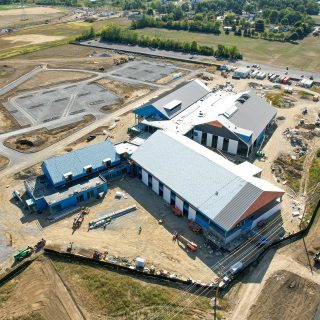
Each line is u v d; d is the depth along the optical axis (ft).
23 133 310.86
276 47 592.60
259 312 158.30
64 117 340.59
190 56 533.14
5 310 160.56
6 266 181.68
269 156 275.39
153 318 155.53
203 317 155.94
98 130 315.58
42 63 506.07
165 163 232.94
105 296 165.68
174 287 170.09
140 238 198.29
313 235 200.54
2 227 206.59
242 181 206.59
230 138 274.98
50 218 212.84
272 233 200.95
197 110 319.06
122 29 625.82
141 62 507.71
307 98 381.81
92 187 226.79
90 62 507.30
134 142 276.21
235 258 184.85
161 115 305.73
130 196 231.71
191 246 189.26
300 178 249.96
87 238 198.29
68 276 175.94
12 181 246.88
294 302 162.71
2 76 453.17
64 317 157.28
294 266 180.65
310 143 292.61
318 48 582.76
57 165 231.91
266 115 308.40
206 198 202.90
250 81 435.94
